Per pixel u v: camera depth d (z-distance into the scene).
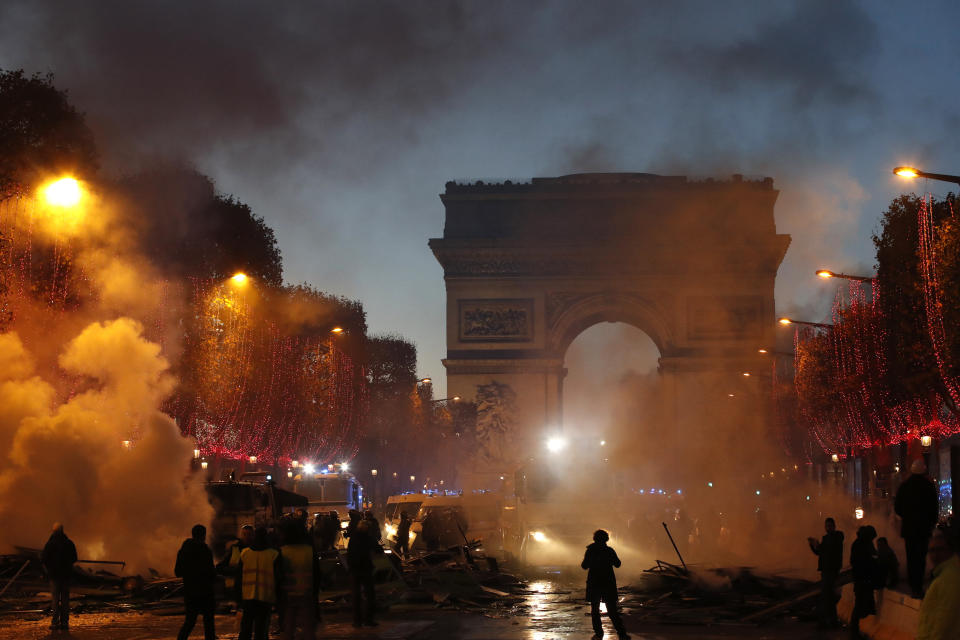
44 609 43.69
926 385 76.50
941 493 84.19
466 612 44.72
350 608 45.12
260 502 65.06
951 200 70.44
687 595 48.47
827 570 39.06
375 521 56.97
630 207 184.25
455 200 186.62
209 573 31.31
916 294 69.44
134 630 38.28
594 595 36.62
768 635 37.16
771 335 180.00
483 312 184.75
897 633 32.88
